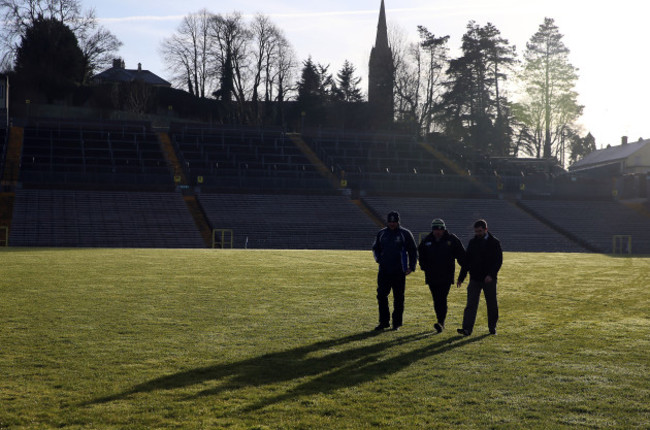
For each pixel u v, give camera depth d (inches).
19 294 569.0
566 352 358.9
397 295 437.4
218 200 2183.8
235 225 2004.2
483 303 569.3
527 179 2588.6
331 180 2448.3
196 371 309.3
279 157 2645.2
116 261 951.6
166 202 2097.7
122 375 300.2
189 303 534.3
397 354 350.6
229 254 1157.7
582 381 297.0
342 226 2078.0
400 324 437.7
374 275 788.6
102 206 2005.4
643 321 469.1
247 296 583.2
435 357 343.9
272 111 3986.2
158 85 4434.1
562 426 236.7
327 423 237.8
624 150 3752.5
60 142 2443.4
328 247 1963.6
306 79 4436.5
